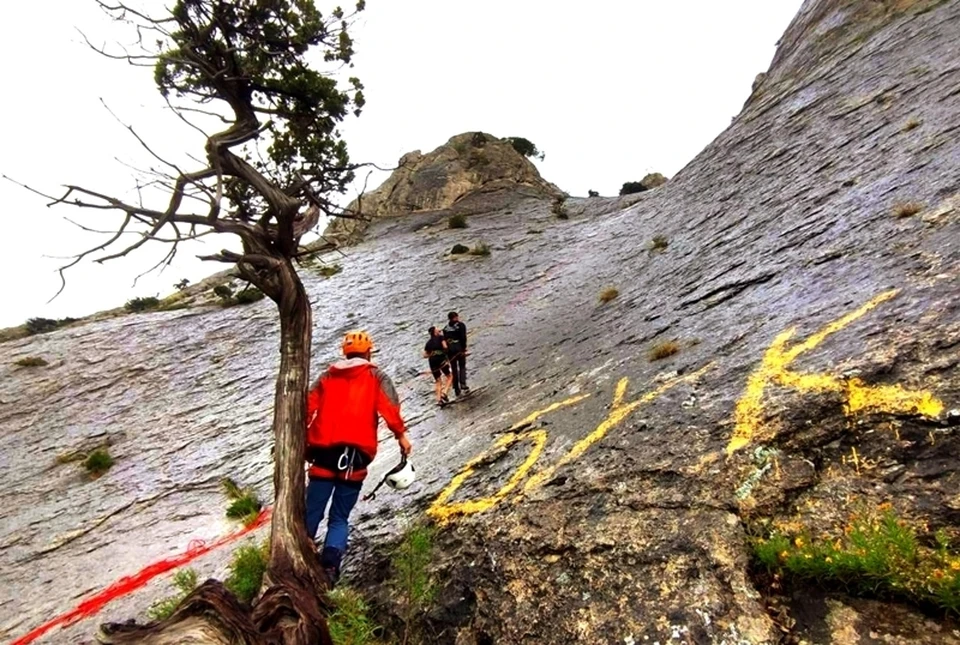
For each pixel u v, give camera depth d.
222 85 6.61
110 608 7.77
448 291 22.47
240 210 7.21
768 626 3.16
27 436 18.75
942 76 12.10
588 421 6.32
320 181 7.59
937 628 2.84
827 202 10.10
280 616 3.67
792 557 3.34
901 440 3.73
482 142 48.69
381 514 6.49
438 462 7.51
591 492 4.82
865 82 15.74
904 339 4.50
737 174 17.14
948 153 8.29
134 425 17.81
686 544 3.83
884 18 20.11
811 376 4.71
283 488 5.03
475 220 36.72
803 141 15.30
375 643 4.61
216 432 15.38
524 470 5.88
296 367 5.73
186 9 6.51
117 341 25.70
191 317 27.59
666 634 3.34
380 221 40.28
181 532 10.12
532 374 10.59
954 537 3.08
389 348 17.94
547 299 17.61
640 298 11.96
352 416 4.99
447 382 12.91
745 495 3.96
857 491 3.61
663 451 4.85
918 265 5.74
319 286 27.44
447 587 4.73
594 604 3.79
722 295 8.68
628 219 24.06
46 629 7.97
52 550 11.42
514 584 4.33
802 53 24.48
